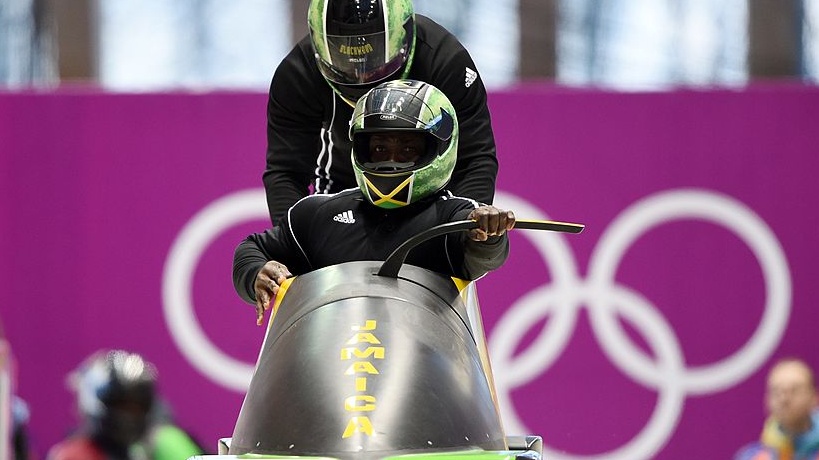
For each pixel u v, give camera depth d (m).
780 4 32.50
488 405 12.45
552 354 28.73
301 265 14.31
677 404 28.75
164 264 28.70
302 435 11.49
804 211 29.05
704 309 28.91
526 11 32.94
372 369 11.88
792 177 29.05
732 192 29.03
